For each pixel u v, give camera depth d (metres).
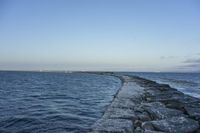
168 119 7.91
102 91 26.30
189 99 14.17
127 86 23.75
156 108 10.20
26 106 14.20
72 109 13.45
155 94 17.25
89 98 19.39
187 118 8.14
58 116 11.10
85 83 43.84
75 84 40.59
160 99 14.02
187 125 7.29
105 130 6.71
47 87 32.81
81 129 8.75
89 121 10.26
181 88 30.44
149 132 6.60
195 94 22.62
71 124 9.52
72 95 21.69
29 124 9.35
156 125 7.25
